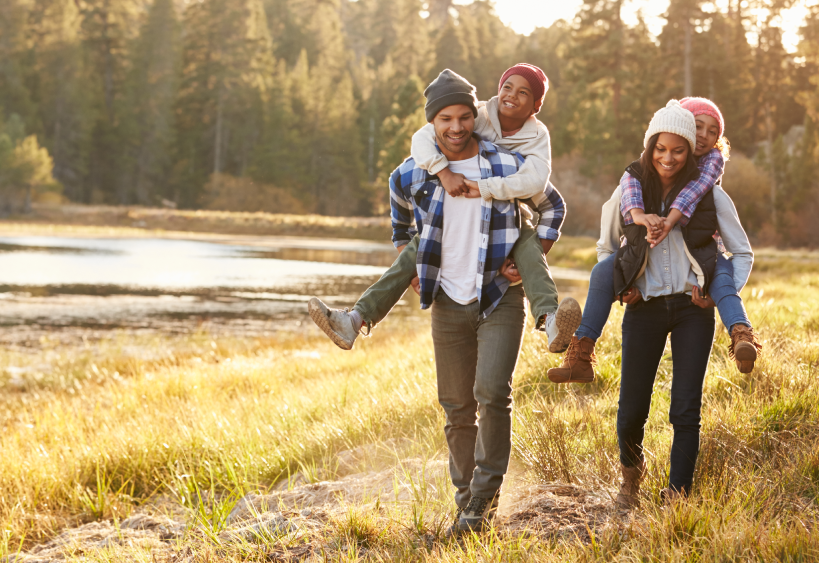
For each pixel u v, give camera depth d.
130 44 88.62
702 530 2.68
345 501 3.85
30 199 66.31
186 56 86.56
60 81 80.62
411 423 5.26
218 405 7.20
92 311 17.62
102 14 90.00
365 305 3.16
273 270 30.02
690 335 3.13
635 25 60.84
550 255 41.03
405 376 6.52
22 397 9.47
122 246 42.69
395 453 4.62
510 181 3.04
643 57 58.22
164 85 86.94
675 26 56.84
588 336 3.11
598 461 3.80
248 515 4.12
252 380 8.77
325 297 21.30
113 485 5.38
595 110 58.41
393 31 125.12
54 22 82.12
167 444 5.70
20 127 70.44
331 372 8.90
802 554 2.45
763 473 3.33
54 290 21.20
